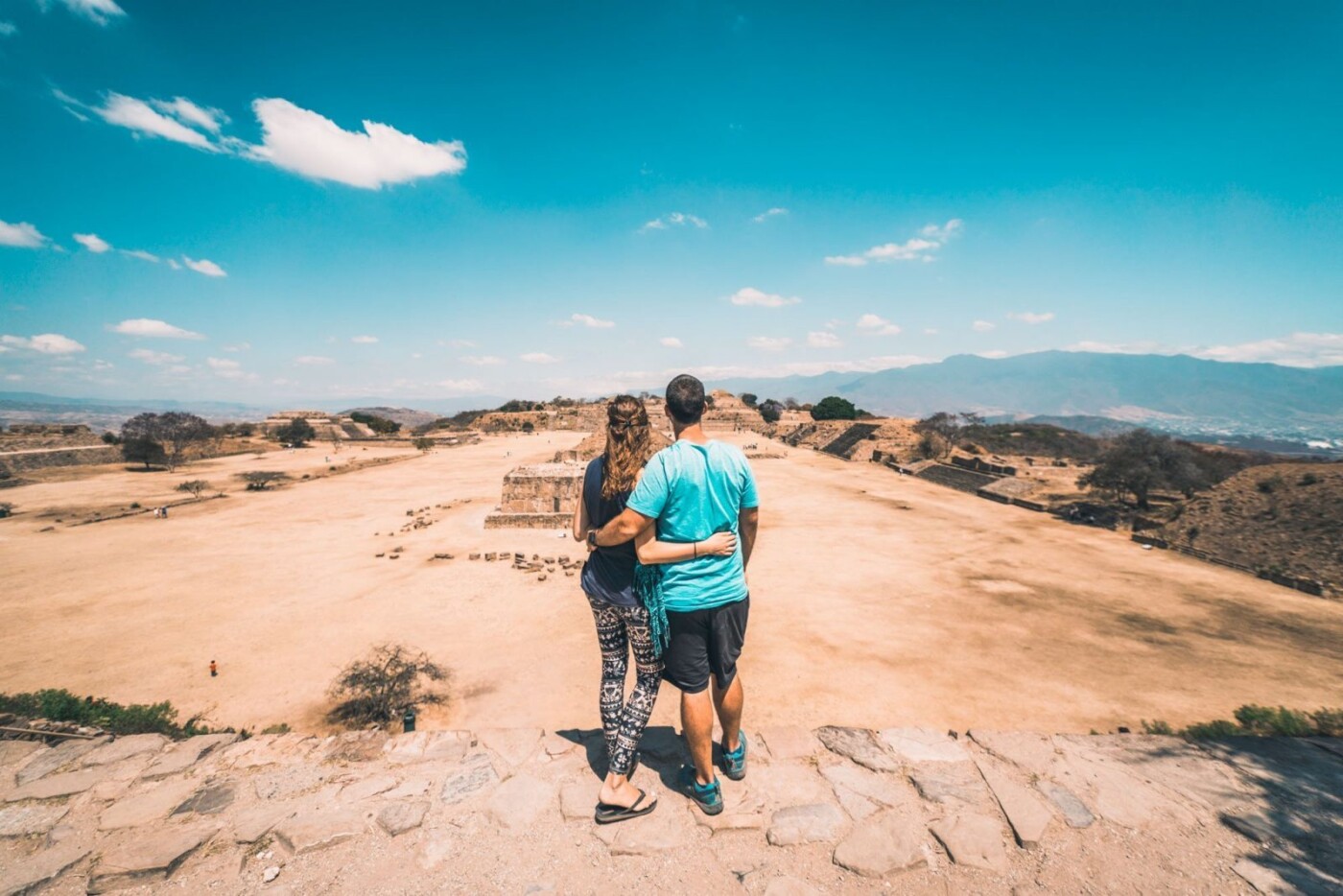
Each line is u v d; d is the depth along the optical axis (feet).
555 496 138.31
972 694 57.88
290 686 59.57
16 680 61.52
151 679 61.26
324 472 232.12
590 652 67.15
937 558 108.99
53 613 80.74
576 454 250.16
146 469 244.22
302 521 142.20
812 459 278.46
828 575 98.22
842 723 52.16
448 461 267.39
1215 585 94.07
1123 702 56.54
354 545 118.32
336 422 405.80
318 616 79.10
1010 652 67.87
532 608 81.56
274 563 104.94
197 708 55.42
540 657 65.92
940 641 71.05
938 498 176.45
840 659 65.36
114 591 89.86
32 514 150.92
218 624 76.48
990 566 104.17
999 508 159.12
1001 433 331.16
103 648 68.95
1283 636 73.72
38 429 262.26
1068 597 88.17
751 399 520.83
